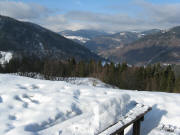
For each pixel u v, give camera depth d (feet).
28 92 23.80
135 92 37.37
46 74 182.39
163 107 29.55
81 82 174.09
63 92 25.30
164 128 24.26
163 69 220.02
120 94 20.77
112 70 208.54
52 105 20.20
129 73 199.82
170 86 176.55
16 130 14.62
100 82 186.91
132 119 17.81
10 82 29.12
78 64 228.22
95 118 16.39
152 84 185.88
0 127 15.37
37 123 16.57
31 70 201.36
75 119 17.88
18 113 18.48
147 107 21.65
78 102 21.83
